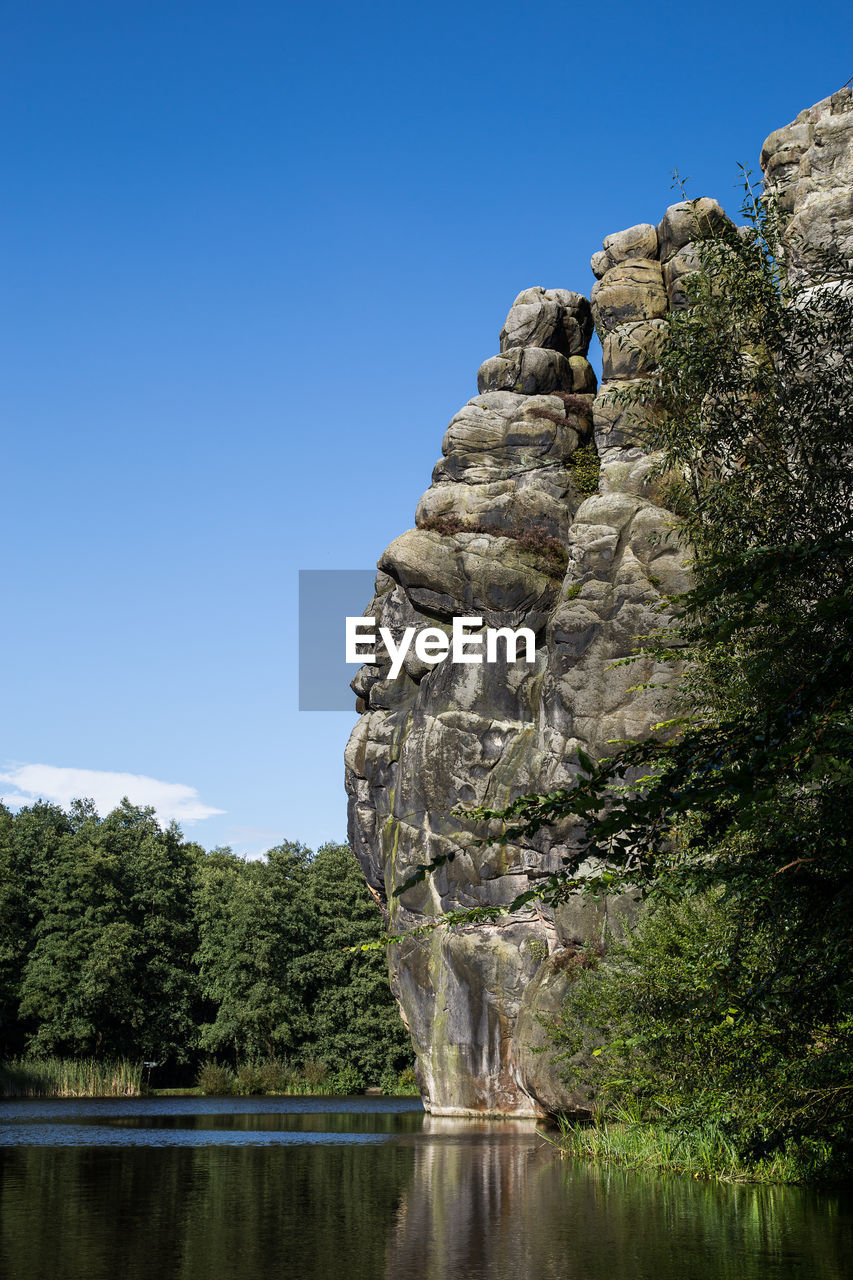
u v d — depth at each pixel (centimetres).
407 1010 3953
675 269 3691
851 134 2419
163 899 7056
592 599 3475
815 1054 1297
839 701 582
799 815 871
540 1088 2941
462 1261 1028
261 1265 1020
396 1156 2223
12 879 6756
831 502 1195
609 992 1986
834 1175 1539
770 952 1231
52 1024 6362
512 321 4544
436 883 3866
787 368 1292
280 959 6919
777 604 888
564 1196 1514
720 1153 1703
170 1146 2523
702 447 1317
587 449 4338
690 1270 955
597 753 3334
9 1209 1445
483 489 4294
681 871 948
